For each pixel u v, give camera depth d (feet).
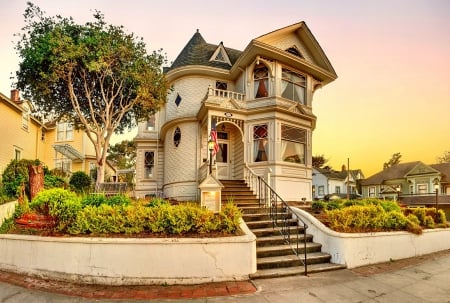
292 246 25.04
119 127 54.49
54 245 20.42
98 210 21.68
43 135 78.84
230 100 45.93
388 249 26.96
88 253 19.48
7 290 17.78
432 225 35.04
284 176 44.65
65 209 21.44
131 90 46.19
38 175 32.12
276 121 45.32
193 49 58.13
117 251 19.20
